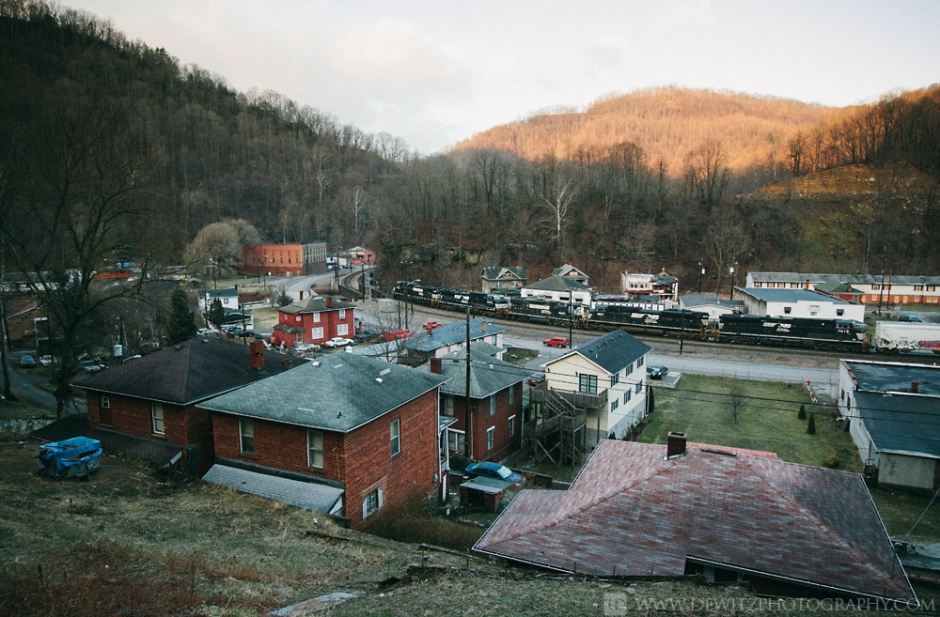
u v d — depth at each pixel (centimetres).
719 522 1562
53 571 1226
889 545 1517
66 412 3334
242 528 1806
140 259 4062
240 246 13538
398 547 1780
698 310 7562
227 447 2359
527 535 1653
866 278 9888
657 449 1989
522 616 1152
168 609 1082
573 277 10550
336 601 1219
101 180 3153
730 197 13212
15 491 1872
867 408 3475
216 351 2906
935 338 5959
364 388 2350
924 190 13650
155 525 1731
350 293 10856
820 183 15238
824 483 1727
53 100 6062
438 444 2797
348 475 2106
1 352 3916
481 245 12369
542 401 3897
